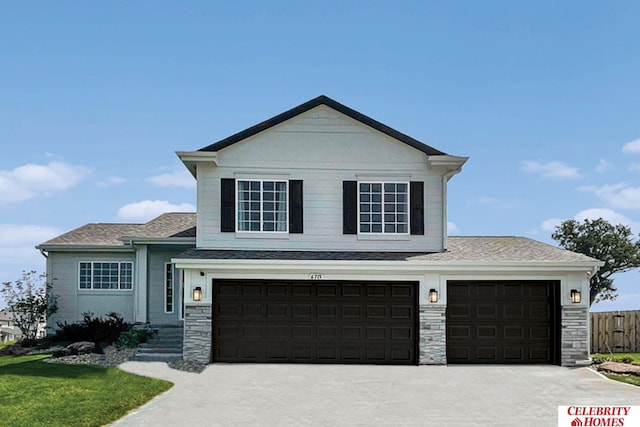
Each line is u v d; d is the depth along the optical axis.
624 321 26.38
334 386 16.38
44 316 25.38
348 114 22.06
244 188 21.92
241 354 19.98
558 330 20.02
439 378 17.59
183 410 13.62
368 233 21.89
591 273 20.11
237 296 20.17
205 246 21.61
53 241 26.28
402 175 22.08
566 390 16.06
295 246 21.70
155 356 19.86
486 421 12.87
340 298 20.20
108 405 13.56
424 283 20.06
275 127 22.06
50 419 12.44
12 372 17.19
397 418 13.09
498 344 20.22
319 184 21.95
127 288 26.09
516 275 20.14
